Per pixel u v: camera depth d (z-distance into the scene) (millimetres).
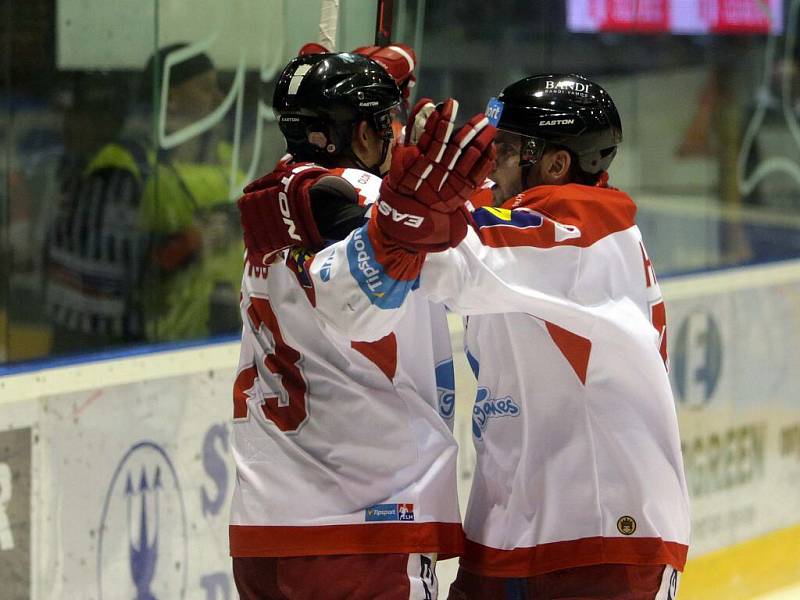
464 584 6949
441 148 5324
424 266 5867
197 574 11156
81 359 10336
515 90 6691
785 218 18219
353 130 6344
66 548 10125
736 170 17547
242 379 6777
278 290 6438
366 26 12906
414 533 6262
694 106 16953
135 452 10586
